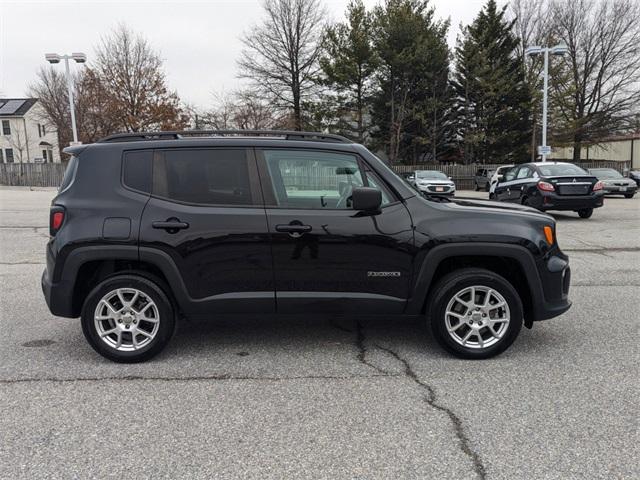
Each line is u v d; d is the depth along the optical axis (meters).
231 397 3.49
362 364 4.08
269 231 4.00
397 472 2.62
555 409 3.29
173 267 4.00
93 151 4.19
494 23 38.19
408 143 39.03
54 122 46.38
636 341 4.57
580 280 7.03
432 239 4.03
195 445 2.88
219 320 4.14
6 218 14.76
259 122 38.91
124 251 3.98
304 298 4.07
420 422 3.13
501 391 3.56
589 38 40.03
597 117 40.06
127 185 4.09
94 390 3.61
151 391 3.59
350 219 4.03
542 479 2.56
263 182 4.09
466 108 38.12
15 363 4.14
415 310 4.14
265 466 2.67
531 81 38.09
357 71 34.41
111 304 4.11
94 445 2.89
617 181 22.28
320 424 3.11
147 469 2.65
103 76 37.25
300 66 37.16
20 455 2.79
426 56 34.12
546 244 4.12
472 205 4.48
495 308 4.11
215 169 4.11
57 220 4.06
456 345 4.11
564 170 13.60
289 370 3.96
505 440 2.92
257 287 4.07
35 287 6.79
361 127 37.12
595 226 12.66
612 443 2.88
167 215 4.00
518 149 38.53
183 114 38.34
